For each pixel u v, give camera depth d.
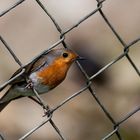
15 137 12.59
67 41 14.20
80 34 14.37
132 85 13.77
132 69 13.87
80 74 13.80
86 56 14.06
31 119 12.87
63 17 14.39
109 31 14.49
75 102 13.43
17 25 14.21
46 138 12.48
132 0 15.11
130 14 14.92
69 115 13.17
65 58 9.14
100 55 14.10
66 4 14.54
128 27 14.73
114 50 14.17
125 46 7.86
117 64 14.01
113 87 13.81
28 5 14.52
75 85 13.67
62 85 13.59
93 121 13.19
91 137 12.93
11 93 8.70
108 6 14.97
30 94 8.77
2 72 13.34
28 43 13.98
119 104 13.56
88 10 14.45
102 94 13.74
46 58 8.91
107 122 13.22
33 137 12.45
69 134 12.86
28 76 8.59
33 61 8.05
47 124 12.66
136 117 12.95
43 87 8.94
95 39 14.33
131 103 13.56
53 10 14.47
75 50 14.13
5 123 12.76
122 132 12.52
